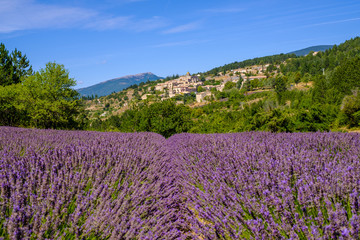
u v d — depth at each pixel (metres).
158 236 2.52
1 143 5.32
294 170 3.17
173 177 4.47
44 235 2.23
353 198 2.22
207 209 3.00
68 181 3.20
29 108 20.61
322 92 54.06
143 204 3.04
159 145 7.87
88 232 2.37
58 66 20.98
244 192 3.03
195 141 7.18
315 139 5.36
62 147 5.15
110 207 2.70
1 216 2.26
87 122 23.81
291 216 2.41
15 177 3.01
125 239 2.28
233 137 6.96
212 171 4.09
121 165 4.04
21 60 31.48
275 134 7.32
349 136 5.40
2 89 21.03
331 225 1.99
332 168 3.15
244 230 2.61
